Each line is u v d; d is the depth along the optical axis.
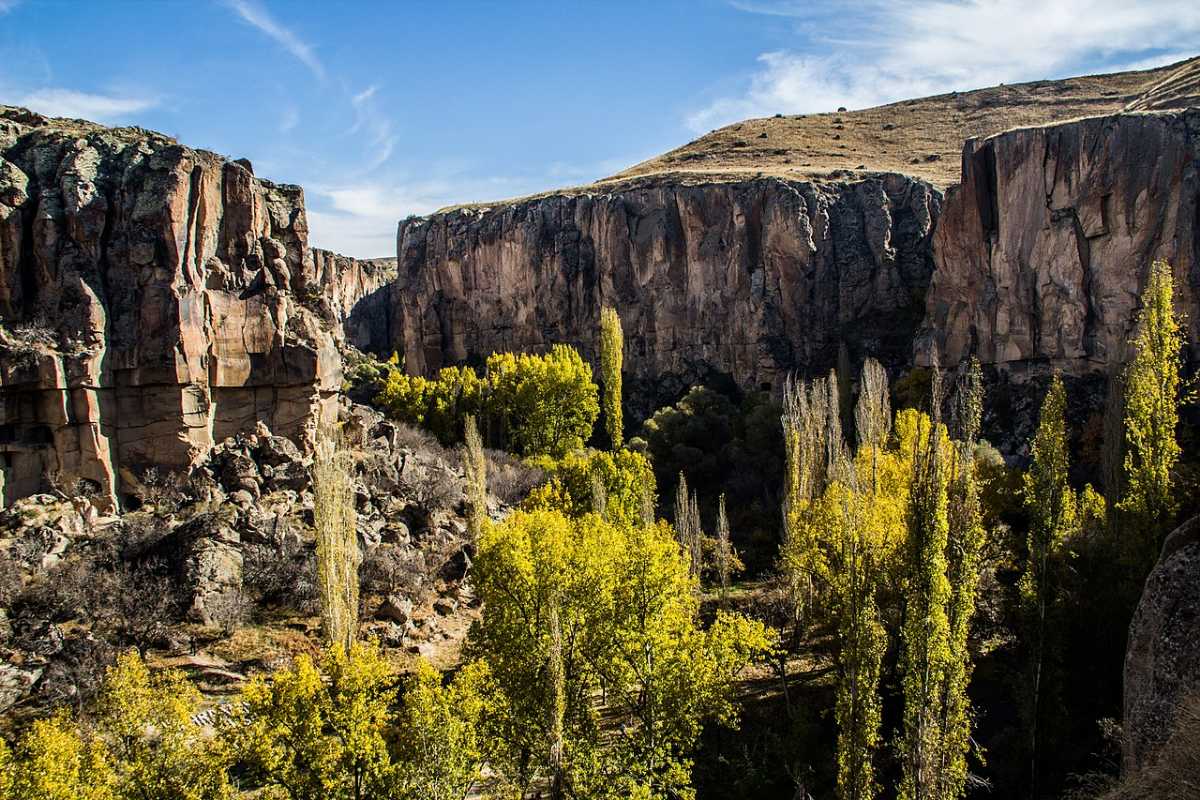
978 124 132.75
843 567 29.98
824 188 98.38
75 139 42.59
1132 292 64.50
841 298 93.56
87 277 40.38
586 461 60.94
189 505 40.94
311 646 35.78
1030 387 71.00
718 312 98.88
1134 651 21.80
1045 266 70.25
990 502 45.62
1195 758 16.34
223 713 28.00
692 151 136.50
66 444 38.97
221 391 44.47
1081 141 67.81
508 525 35.25
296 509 43.41
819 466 51.72
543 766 29.14
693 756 34.31
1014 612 36.72
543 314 111.94
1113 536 36.34
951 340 77.25
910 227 95.69
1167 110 68.69
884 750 33.16
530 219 113.69
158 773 22.94
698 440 82.50
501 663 30.91
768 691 38.88
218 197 44.59
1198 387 57.50
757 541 62.22
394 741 25.36
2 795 21.22
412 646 38.94
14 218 39.09
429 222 128.38
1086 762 29.69
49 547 36.31
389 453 54.12
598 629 31.81
